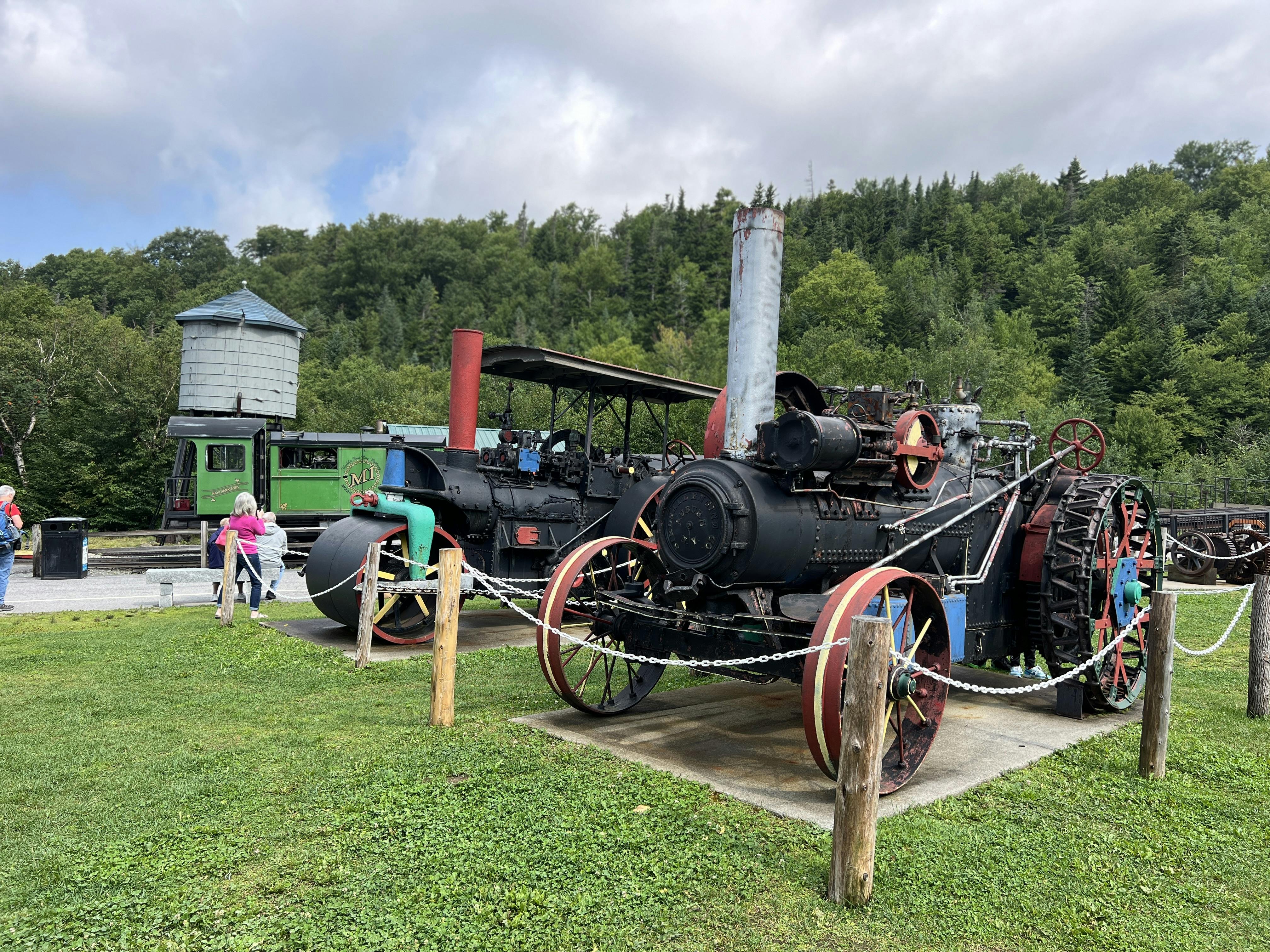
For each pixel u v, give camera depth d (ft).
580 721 21.75
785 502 18.98
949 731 22.03
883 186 508.12
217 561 42.83
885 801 16.46
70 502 101.50
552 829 14.51
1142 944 11.64
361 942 11.07
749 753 19.43
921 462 21.42
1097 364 210.79
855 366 175.63
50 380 109.60
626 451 41.27
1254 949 11.59
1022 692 18.44
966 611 21.65
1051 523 24.44
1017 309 278.87
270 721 21.22
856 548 20.39
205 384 80.84
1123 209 399.24
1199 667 31.14
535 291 401.08
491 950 10.94
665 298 346.33
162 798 15.79
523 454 36.88
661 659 20.27
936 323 231.30
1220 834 15.44
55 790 16.24
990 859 14.05
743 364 20.90
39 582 53.47
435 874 12.87
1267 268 293.84
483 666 28.22
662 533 20.38
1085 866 13.93
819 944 11.33
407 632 33.55
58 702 22.77
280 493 66.18
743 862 13.51
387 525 33.30
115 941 11.08
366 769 17.40
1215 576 58.70
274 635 32.86
